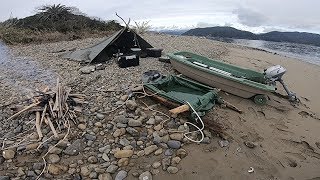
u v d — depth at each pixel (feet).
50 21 31.53
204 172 9.20
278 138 11.34
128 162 9.36
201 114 11.15
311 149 10.83
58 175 8.66
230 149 10.32
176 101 11.75
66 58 18.83
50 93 11.66
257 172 9.38
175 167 9.24
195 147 10.26
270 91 12.78
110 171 8.90
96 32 32.07
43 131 10.16
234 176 9.13
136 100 12.59
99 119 11.06
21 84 13.96
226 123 11.79
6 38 24.79
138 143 10.11
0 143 9.61
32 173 8.57
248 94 13.74
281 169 9.61
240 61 23.62
